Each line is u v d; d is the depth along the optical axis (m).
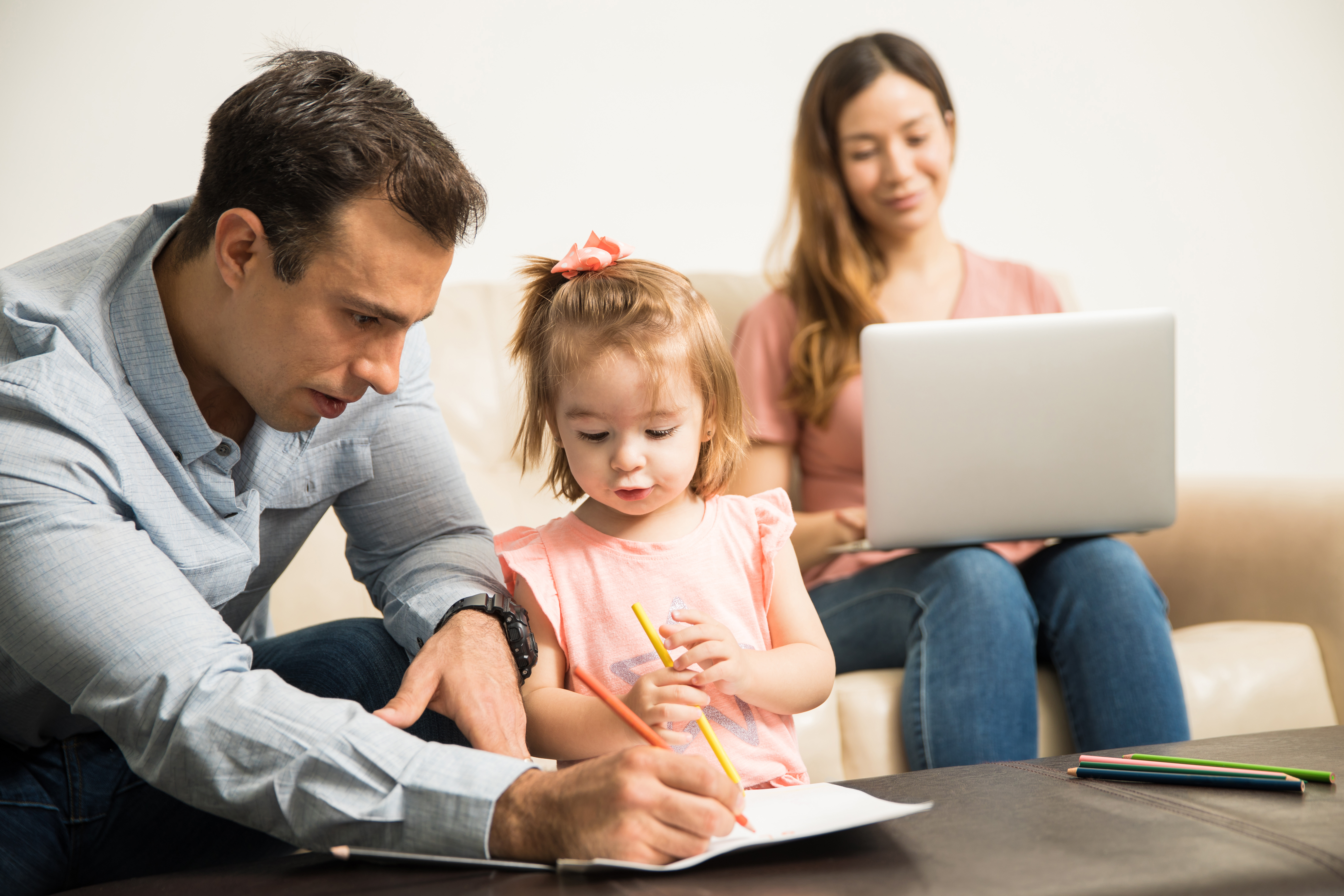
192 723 0.69
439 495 1.11
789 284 1.68
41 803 0.93
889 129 1.61
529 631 0.92
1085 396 1.26
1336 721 1.35
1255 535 1.50
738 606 0.97
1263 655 1.33
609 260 1.00
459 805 0.65
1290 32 2.61
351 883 0.62
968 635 1.20
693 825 0.61
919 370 1.25
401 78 2.05
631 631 0.95
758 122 2.28
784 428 1.60
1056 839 0.62
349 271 0.79
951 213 2.41
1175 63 2.54
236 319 0.84
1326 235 2.63
